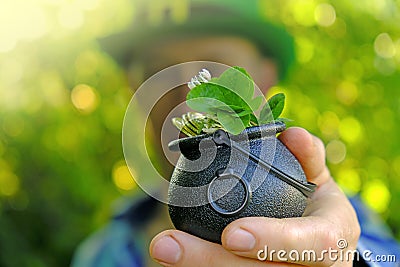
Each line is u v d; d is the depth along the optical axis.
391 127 1.37
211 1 0.83
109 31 1.07
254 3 0.85
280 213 0.53
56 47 1.45
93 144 1.61
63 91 1.57
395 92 1.35
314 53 1.32
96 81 1.54
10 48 1.44
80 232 1.62
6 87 1.53
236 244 0.51
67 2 1.32
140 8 0.88
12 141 1.61
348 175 1.38
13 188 1.64
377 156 1.38
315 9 1.27
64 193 1.64
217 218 0.52
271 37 0.88
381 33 1.32
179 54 0.84
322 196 0.59
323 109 1.35
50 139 1.62
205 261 0.53
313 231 0.53
